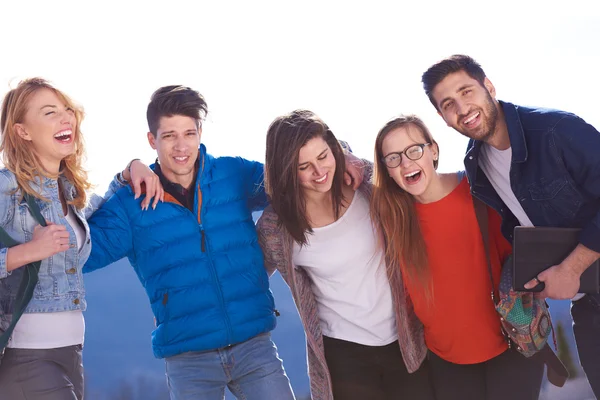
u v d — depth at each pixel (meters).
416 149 2.77
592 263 2.65
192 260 2.91
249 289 2.96
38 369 2.43
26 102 2.52
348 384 2.93
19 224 2.49
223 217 2.97
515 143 2.73
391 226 2.87
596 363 2.96
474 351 2.88
